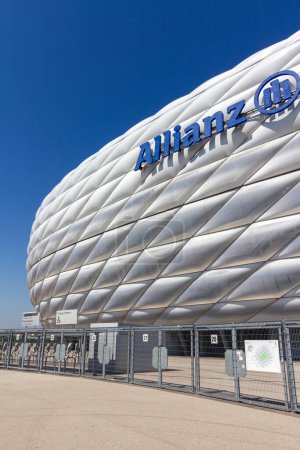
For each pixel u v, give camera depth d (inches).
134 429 202.8
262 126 615.5
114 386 384.5
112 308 813.9
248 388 345.4
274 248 566.3
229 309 616.7
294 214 555.8
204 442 178.9
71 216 991.0
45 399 297.9
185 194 701.9
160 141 780.6
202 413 246.5
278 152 585.6
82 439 181.5
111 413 244.4
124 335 515.8
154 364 382.3
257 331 581.0
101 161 987.3
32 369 561.6
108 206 872.3
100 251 859.4
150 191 772.0
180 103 824.3
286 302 551.8
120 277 801.6
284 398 273.4
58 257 1000.9
